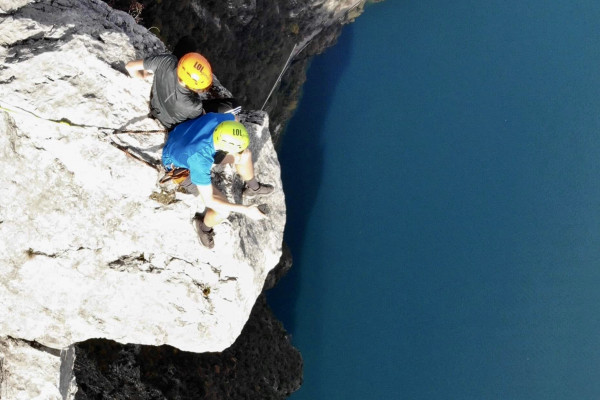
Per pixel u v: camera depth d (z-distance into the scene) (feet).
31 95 23.13
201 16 94.94
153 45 26.91
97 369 64.69
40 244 25.34
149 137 24.41
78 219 25.04
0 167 24.08
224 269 26.63
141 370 75.00
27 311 26.63
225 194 25.90
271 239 29.60
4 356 27.68
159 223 25.31
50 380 28.66
